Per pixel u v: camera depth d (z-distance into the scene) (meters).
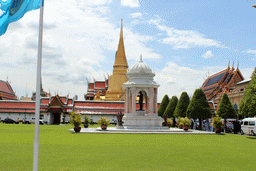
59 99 97.94
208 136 41.09
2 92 135.38
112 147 24.64
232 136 42.06
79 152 21.22
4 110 104.62
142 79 55.84
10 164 16.22
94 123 100.19
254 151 23.58
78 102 104.19
